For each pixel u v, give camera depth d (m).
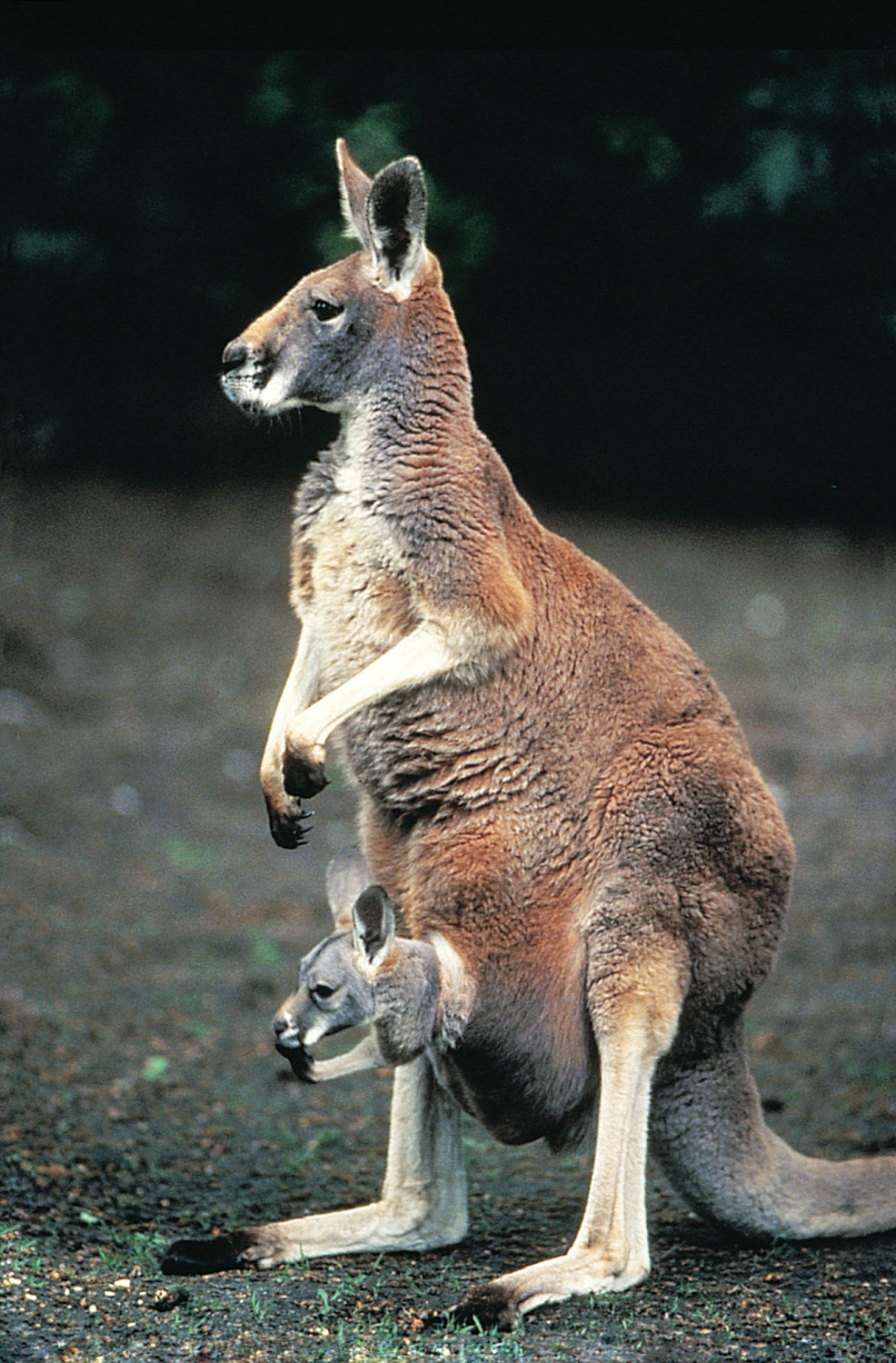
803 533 27.06
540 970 6.65
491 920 6.66
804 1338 6.05
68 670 19.02
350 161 7.29
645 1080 6.54
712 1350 5.92
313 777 6.49
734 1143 6.92
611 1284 6.36
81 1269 6.66
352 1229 6.91
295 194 23.39
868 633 21.89
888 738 17.86
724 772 6.80
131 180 24.56
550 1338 5.99
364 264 7.05
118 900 13.14
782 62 21.06
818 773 16.75
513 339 27.31
